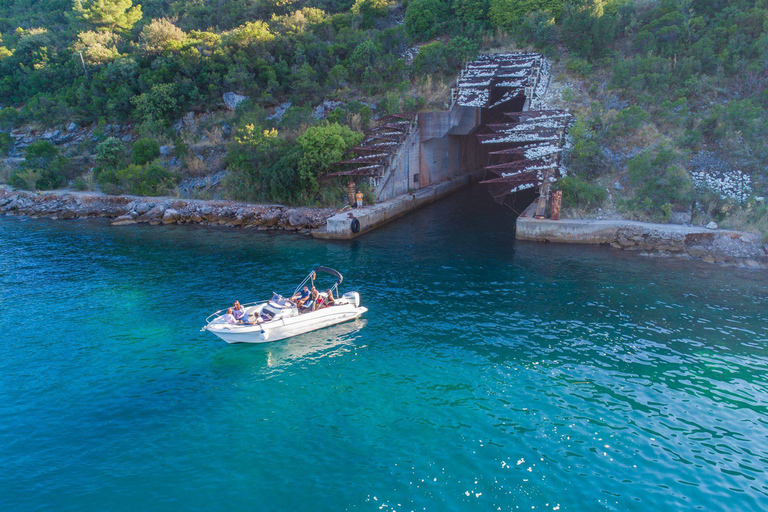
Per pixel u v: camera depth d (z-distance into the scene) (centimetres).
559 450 1382
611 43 4719
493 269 2902
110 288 2714
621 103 3988
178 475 1315
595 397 1628
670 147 3488
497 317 2262
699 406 1573
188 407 1631
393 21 6275
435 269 2928
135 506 1209
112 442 1459
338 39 5784
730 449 1379
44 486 1282
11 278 2884
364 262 3088
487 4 5525
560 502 1198
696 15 4491
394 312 2355
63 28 8475
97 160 5216
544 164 3700
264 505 1204
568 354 1911
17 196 4984
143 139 5156
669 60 4034
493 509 1180
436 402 1620
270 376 1822
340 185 4238
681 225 3241
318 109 5175
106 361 1939
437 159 5150
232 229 4041
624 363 1838
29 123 6444
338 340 2102
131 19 7881
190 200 4550
